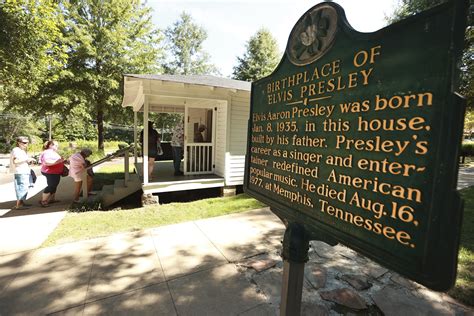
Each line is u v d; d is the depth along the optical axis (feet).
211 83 22.26
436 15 3.11
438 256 3.08
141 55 53.01
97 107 51.98
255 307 7.93
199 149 26.03
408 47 3.42
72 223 15.71
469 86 27.66
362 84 4.09
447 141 2.99
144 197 20.68
